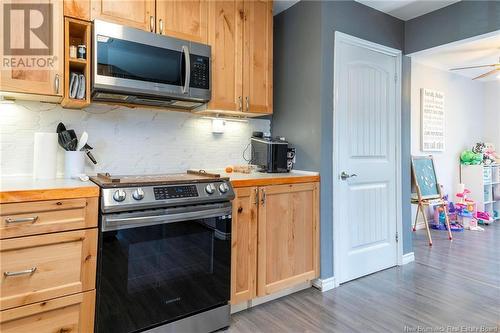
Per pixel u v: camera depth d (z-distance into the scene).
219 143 2.59
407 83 3.03
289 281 2.23
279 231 2.17
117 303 1.53
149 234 1.62
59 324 1.40
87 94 1.77
